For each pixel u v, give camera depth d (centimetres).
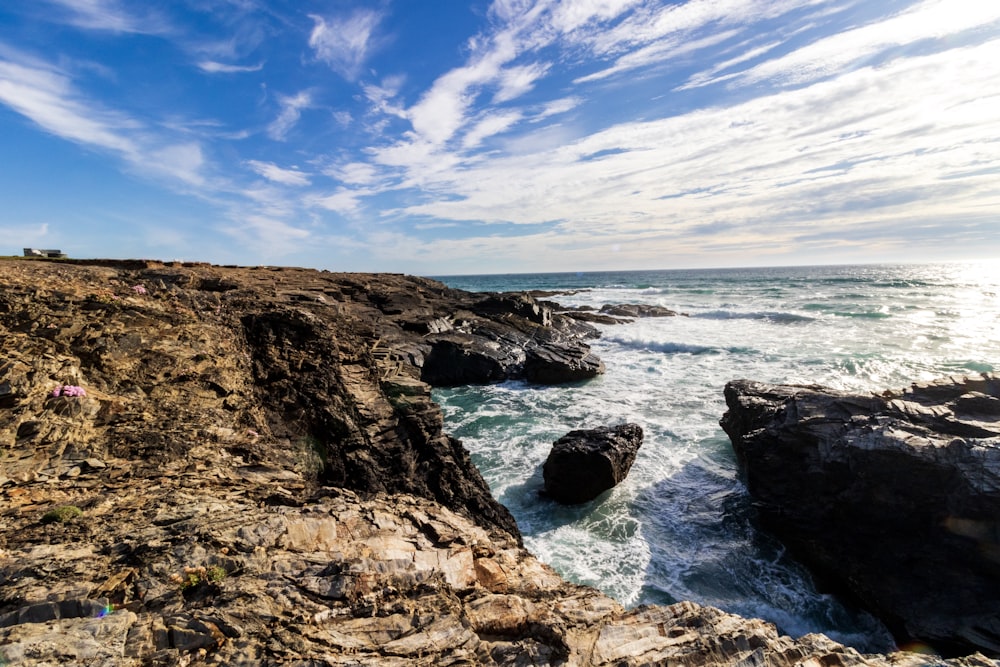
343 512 836
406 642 575
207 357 1352
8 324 1058
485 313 4766
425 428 1612
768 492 1588
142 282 1752
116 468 860
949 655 1120
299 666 502
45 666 442
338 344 1798
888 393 1582
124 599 554
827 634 1227
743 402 1988
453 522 918
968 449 1234
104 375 1086
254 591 600
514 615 680
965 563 1205
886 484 1340
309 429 1380
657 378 3331
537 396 3127
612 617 725
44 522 673
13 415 820
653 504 1756
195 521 721
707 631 699
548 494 1817
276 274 5050
